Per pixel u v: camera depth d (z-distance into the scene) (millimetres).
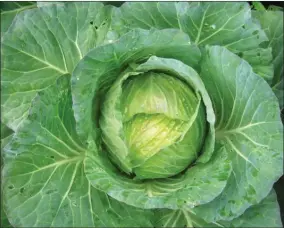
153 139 613
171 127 614
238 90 623
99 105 651
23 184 616
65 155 653
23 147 611
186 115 611
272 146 602
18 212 608
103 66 604
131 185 639
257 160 613
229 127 654
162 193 624
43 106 604
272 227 646
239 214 614
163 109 607
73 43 692
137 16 675
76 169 654
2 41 667
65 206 628
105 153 662
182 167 637
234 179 630
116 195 593
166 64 604
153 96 613
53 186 631
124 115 615
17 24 673
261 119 608
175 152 617
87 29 693
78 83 584
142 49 612
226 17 683
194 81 599
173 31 589
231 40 690
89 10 696
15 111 676
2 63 669
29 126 602
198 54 629
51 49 687
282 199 796
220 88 650
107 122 620
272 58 751
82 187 647
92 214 635
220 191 593
